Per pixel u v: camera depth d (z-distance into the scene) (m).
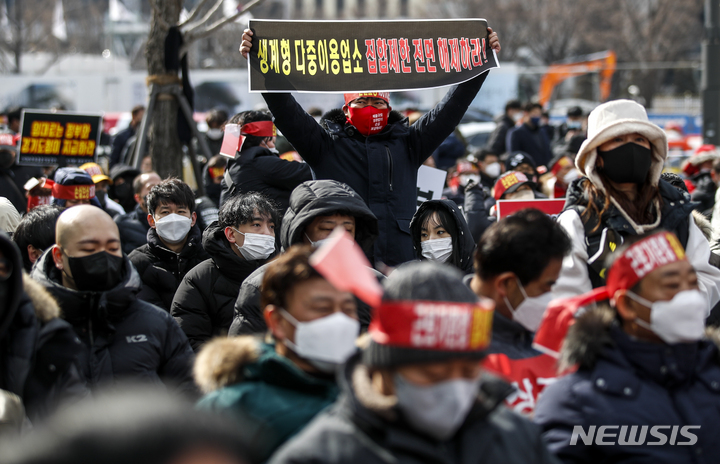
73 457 1.43
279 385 3.46
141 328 4.70
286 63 6.56
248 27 6.56
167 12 11.46
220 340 3.62
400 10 79.25
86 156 11.66
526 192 9.60
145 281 6.93
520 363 3.98
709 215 10.70
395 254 6.70
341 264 2.56
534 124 17.53
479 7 56.81
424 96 28.62
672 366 3.56
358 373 2.88
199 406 3.43
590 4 55.22
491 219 9.48
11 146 11.80
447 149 17.59
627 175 4.87
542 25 56.53
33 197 9.37
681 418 3.53
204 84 30.73
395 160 6.84
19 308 4.02
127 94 30.70
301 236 5.32
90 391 4.32
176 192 7.03
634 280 3.57
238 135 8.34
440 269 2.77
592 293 3.78
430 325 2.61
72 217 4.54
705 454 3.51
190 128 11.85
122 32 59.88
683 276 3.52
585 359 3.59
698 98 44.28
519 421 3.11
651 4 54.53
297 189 5.42
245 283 5.15
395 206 6.77
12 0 52.59
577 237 4.84
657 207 4.95
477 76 6.87
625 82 41.56
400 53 6.75
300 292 3.41
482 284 4.03
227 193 8.38
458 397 2.65
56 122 11.48
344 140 6.85
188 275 6.43
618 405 3.50
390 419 2.72
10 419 3.61
